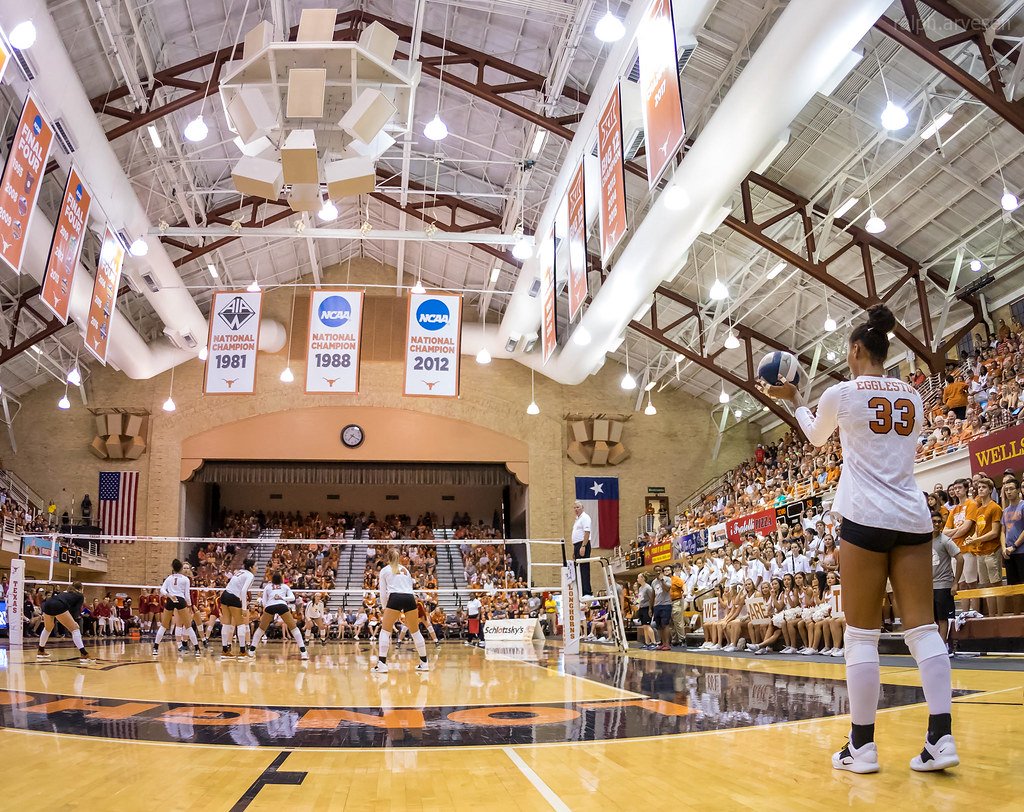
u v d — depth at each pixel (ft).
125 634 106.83
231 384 77.00
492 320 129.08
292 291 123.95
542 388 124.88
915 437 12.69
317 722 19.24
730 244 88.22
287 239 110.93
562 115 77.10
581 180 62.34
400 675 36.73
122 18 65.31
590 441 123.75
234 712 21.40
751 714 19.30
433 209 105.29
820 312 93.76
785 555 63.26
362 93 43.01
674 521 120.16
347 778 12.41
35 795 11.21
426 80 81.56
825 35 45.19
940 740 11.39
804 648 50.03
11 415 116.98
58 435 116.98
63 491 115.44
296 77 41.24
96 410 115.65
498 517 148.87
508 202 94.17
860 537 12.12
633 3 52.80
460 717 20.01
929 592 12.10
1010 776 10.89
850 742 12.16
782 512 83.92
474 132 88.43
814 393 108.99
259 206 99.81
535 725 18.40
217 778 12.41
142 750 15.14
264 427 119.44
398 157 95.09
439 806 10.52
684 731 16.85
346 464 121.60
